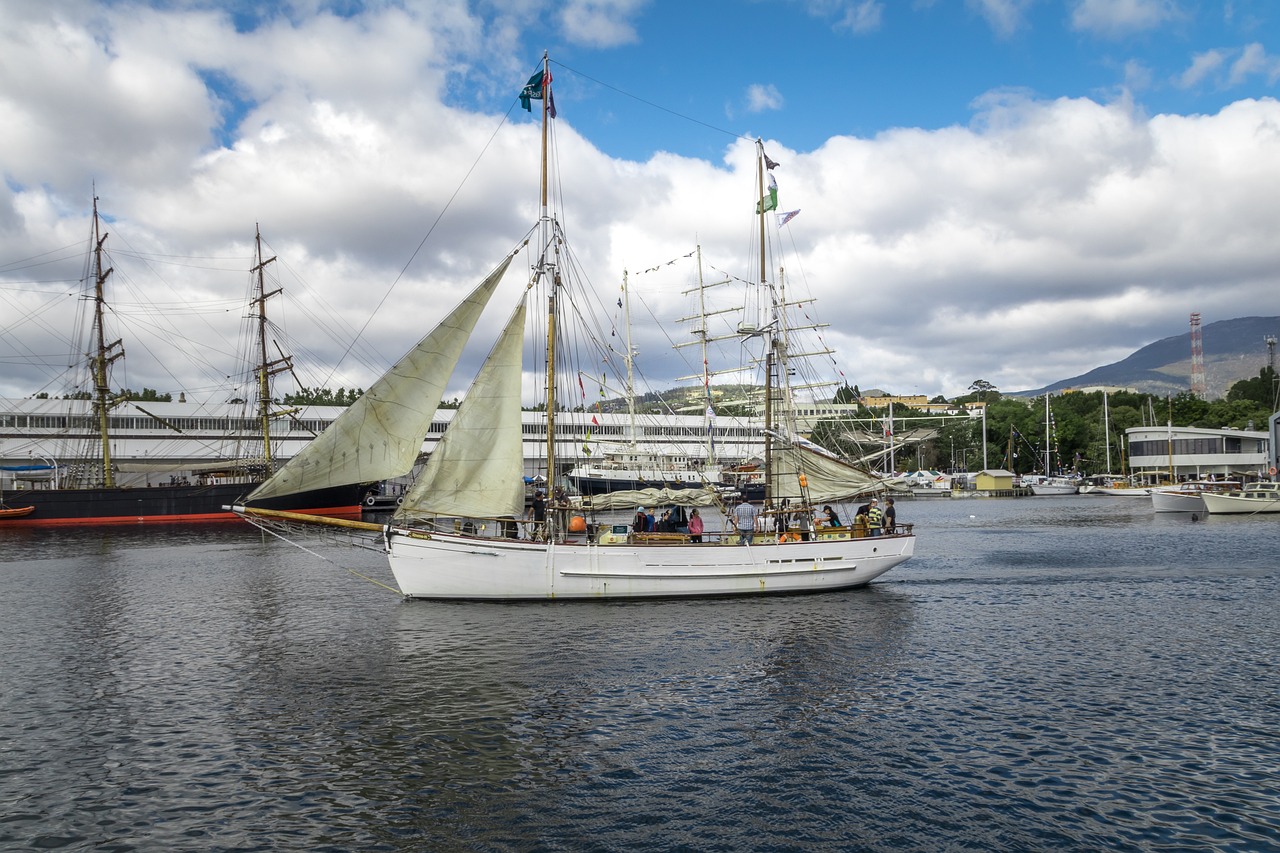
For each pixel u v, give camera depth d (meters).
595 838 12.93
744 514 34.22
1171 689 20.09
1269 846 12.34
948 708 18.81
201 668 23.31
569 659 23.58
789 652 24.17
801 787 14.67
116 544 65.50
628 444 109.19
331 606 33.41
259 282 96.25
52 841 12.86
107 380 93.44
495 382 32.44
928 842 12.66
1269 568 41.88
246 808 14.02
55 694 20.77
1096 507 106.69
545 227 35.34
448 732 17.62
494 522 34.28
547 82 35.66
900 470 167.38
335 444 30.41
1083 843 12.55
